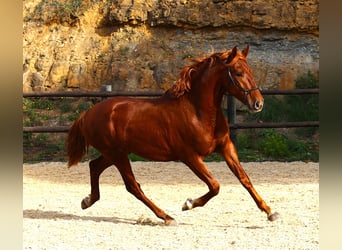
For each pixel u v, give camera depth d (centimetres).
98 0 2136
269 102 1952
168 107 991
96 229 990
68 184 1390
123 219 1070
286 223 1020
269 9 2048
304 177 1435
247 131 1886
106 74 2020
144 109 1004
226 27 2059
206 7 2062
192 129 970
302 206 1142
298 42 2045
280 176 1448
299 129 1905
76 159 1071
